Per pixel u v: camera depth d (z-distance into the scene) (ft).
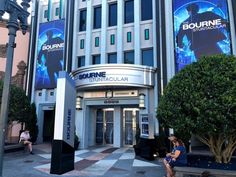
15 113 51.34
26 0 22.95
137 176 29.68
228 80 24.76
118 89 57.57
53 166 30.58
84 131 59.06
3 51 75.46
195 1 51.90
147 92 55.01
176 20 53.16
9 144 51.29
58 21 70.33
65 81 32.17
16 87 54.95
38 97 70.23
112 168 34.78
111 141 62.34
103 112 64.13
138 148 46.09
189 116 25.64
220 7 49.70
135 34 59.77
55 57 68.85
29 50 73.51
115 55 62.80
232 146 28.50
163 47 53.67
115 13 65.16
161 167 35.55
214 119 24.16
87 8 66.80
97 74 53.47
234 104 23.56
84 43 66.08
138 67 53.62
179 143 28.27
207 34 49.83
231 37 47.93
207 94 25.12
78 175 29.94
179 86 27.20
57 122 31.45
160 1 56.13
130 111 61.31
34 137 65.87
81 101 60.08
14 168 33.71
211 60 27.07
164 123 29.99
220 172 23.76
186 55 50.90
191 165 27.37
